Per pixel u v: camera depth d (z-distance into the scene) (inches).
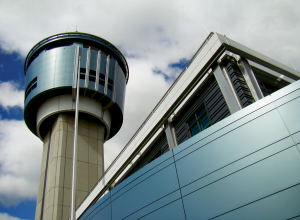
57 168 1717.5
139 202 567.5
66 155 1791.3
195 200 445.7
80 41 2158.0
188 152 505.0
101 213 700.7
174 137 732.7
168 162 538.6
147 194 554.6
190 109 703.1
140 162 887.7
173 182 506.0
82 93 1973.4
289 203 344.2
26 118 2096.5
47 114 1936.5
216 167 443.5
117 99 2118.6
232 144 440.8
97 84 1980.8
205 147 478.6
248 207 375.6
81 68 2001.7
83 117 2042.3
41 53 2130.9
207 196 431.2
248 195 383.6
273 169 377.4
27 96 2027.6
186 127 700.7
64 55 2033.7
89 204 1040.2
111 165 1009.5
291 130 386.9
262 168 388.5
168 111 764.6
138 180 599.2
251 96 539.5
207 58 643.5
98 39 2217.0
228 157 435.5
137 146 874.8
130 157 908.6
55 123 1952.5
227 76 583.5
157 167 560.1
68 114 1967.3
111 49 2271.2
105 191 978.1
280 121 403.2
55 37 2153.1
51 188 1649.9
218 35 633.0
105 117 2076.8
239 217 377.4
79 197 1664.6
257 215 362.0
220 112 581.6
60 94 1983.3
